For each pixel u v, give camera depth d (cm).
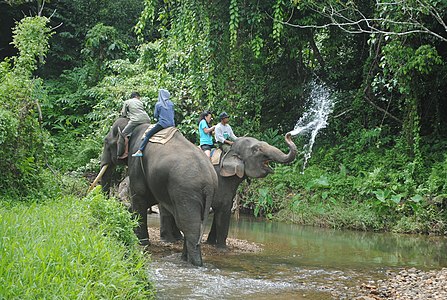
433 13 1357
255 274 825
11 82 1064
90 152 1917
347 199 1569
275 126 1989
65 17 2653
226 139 1085
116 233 698
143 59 2069
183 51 1834
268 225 1461
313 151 1867
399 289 759
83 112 2395
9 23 2616
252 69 1859
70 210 730
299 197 1605
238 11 1633
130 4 2669
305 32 1828
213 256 959
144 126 1027
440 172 1505
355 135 1827
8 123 966
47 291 421
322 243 1177
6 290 398
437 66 1680
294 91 1945
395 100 1873
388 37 1476
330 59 1941
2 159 978
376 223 1433
